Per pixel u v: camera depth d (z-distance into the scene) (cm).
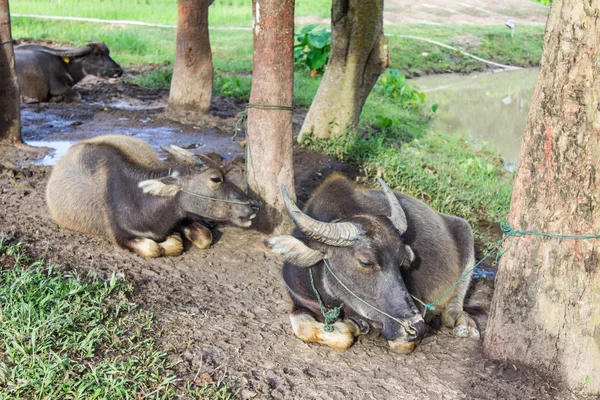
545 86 430
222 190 620
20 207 708
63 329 460
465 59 2164
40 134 1032
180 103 1209
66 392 404
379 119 1263
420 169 941
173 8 2422
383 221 477
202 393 421
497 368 466
